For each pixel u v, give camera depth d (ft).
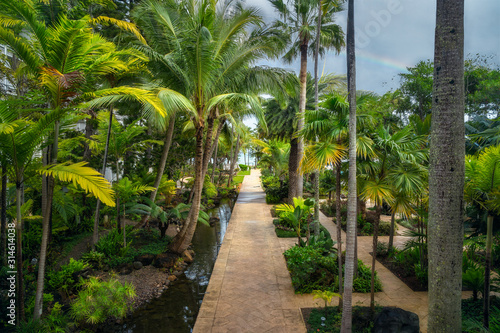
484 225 18.70
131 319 20.02
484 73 37.24
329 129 16.98
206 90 28.35
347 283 14.07
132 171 45.14
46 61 16.10
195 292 24.25
